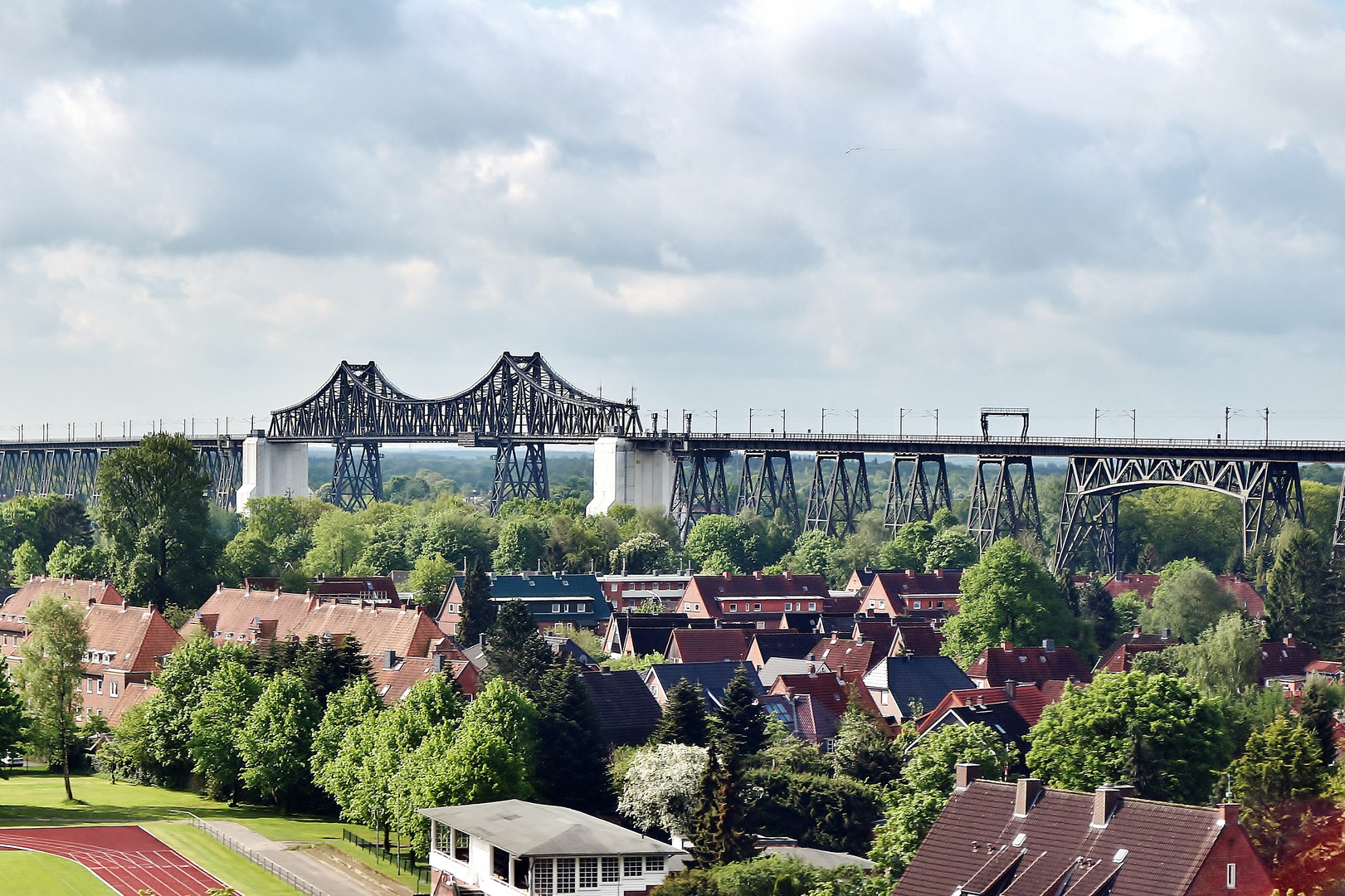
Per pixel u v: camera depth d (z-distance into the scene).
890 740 124.12
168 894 96.44
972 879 74.75
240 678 130.75
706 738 122.50
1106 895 71.12
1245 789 97.50
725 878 87.06
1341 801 90.25
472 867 91.44
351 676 134.50
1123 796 75.88
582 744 119.00
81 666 150.38
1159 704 106.62
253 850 109.06
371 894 96.62
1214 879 70.25
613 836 88.62
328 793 120.00
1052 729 108.56
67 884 98.94
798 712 134.38
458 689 135.88
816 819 108.50
